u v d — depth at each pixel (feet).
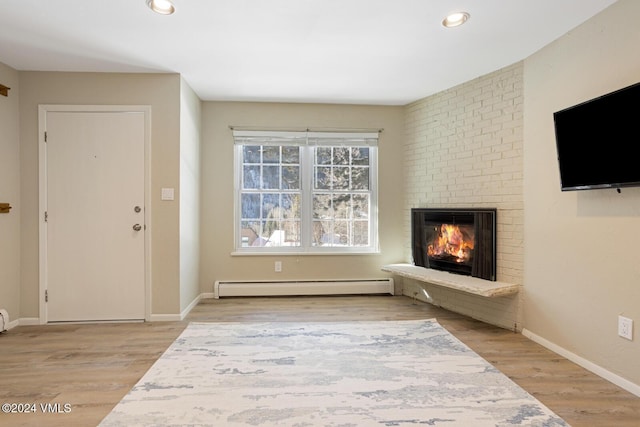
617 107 6.46
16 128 10.38
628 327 6.71
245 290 13.50
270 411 5.92
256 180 14.12
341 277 14.15
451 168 12.08
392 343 9.00
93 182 10.66
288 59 9.82
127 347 8.75
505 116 10.18
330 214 14.34
